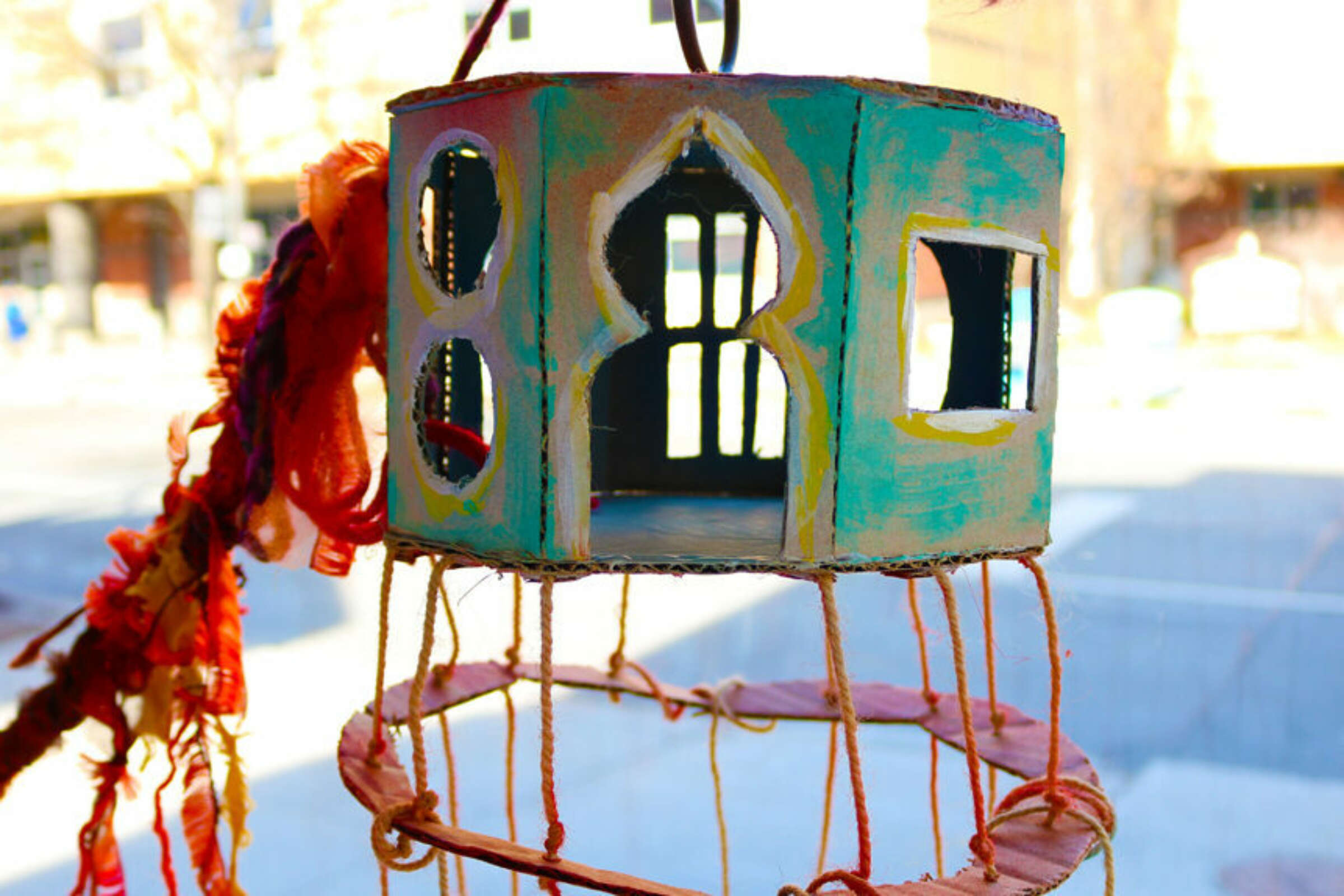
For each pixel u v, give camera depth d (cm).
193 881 284
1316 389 1113
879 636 442
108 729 138
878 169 110
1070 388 1089
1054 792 127
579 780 335
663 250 188
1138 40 1315
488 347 113
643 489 188
